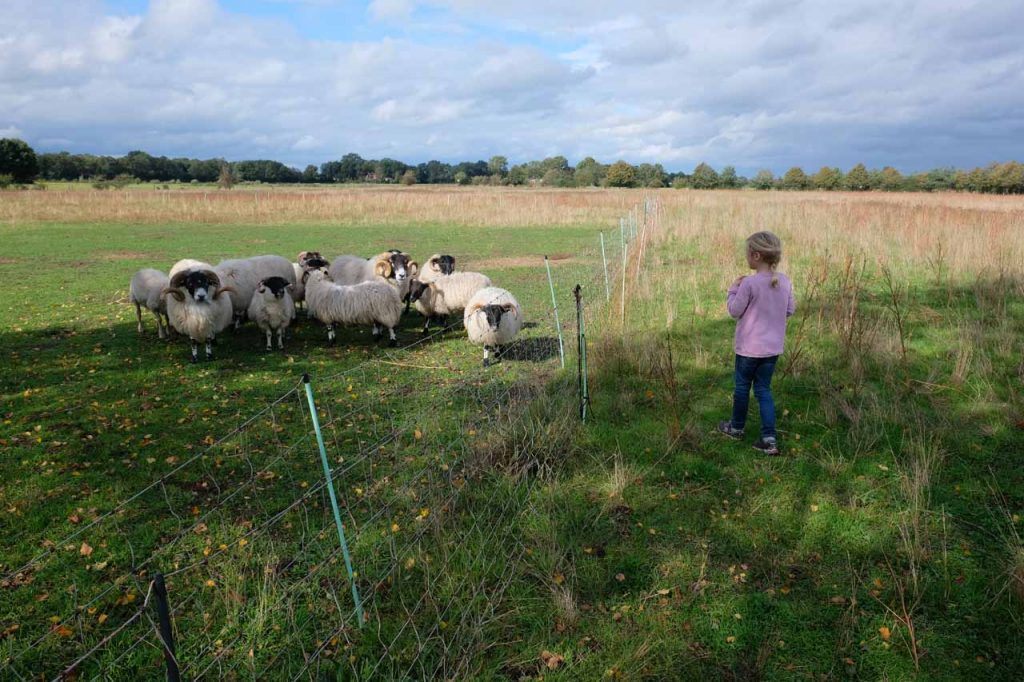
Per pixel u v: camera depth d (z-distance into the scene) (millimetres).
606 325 8703
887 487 4691
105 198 36750
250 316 9328
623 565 3955
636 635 3365
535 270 16359
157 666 3268
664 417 5996
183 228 26688
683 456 5223
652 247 16891
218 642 3373
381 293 9242
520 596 3652
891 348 7332
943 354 7367
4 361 8547
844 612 3496
